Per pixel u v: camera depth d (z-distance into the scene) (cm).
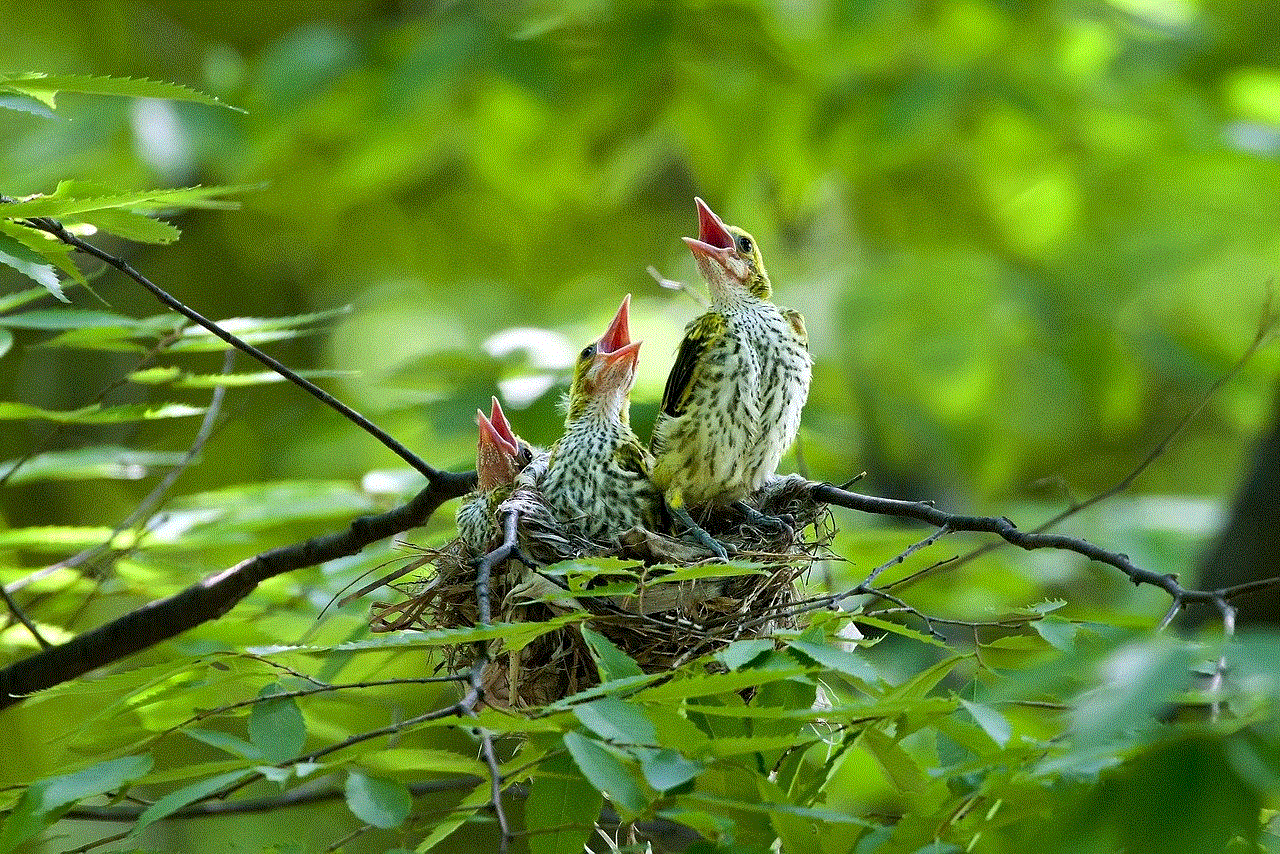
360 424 765
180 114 1399
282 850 593
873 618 595
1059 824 452
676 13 1424
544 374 1130
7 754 1163
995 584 1244
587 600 743
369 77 1493
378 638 531
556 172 1594
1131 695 394
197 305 1756
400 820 500
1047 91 1499
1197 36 1548
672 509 879
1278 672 389
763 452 917
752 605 789
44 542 908
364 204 1719
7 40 1605
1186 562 1402
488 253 1783
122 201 599
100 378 1588
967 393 1576
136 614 847
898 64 1532
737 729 571
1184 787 421
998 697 449
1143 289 1638
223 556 1196
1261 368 1534
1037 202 1697
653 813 535
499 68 1389
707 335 911
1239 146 1452
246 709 566
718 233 959
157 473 1359
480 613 582
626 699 521
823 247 1781
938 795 547
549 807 548
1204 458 1909
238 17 1702
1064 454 1877
